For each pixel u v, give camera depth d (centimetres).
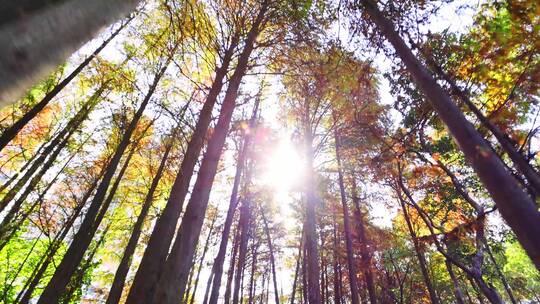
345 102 1061
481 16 711
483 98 832
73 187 1523
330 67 847
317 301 1055
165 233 482
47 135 1366
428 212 1188
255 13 845
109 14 91
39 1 66
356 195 1809
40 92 1177
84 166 1530
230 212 1359
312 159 1381
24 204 1384
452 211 1121
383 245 1894
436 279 2183
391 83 908
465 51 768
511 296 1731
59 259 1462
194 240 473
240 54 788
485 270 1819
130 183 1597
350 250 1567
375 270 2055
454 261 720
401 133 1002
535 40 683
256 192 1675
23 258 1471
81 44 79
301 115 1455
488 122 734
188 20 818
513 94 781
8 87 58
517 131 760
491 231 1160
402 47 606
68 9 73
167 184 1520
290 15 813
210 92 694
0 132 1211
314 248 1175
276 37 858
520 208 372
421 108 924
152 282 421
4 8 60
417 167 978
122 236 1655
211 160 568
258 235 2338
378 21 672
